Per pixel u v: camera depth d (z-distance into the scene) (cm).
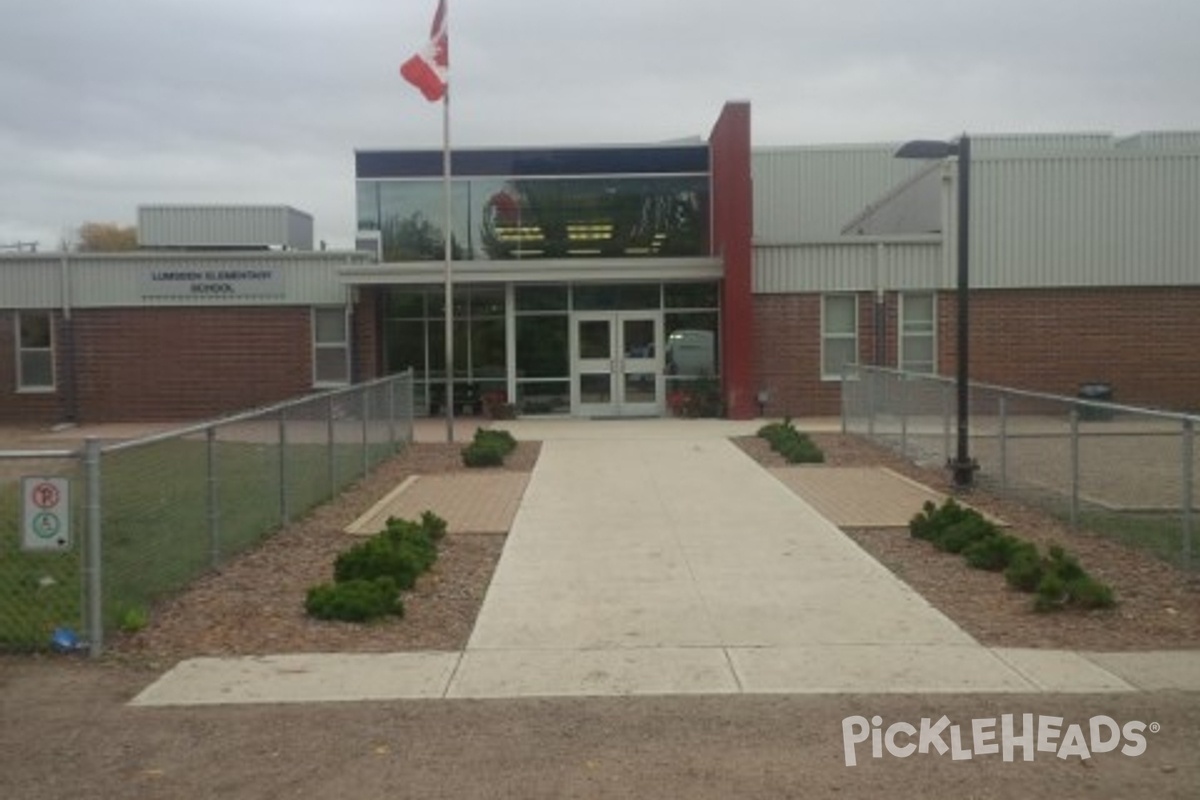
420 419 2808
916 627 827
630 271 2736
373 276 2719
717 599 920
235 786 550
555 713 649
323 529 1248
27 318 2838
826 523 1254
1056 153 2708
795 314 2731
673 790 540
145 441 878
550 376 2845
